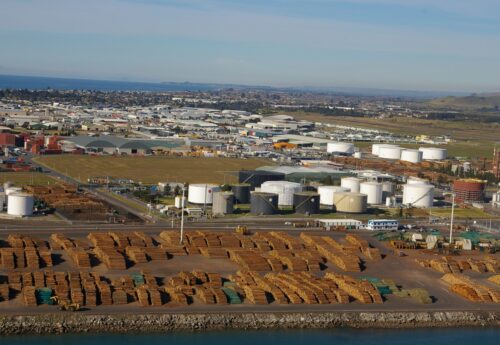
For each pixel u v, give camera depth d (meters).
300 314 82.19
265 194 143.88
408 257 112.62
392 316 84.50
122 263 95.19
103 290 82.12
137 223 125.62
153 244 109.00
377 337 80.06
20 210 124.88
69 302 79.31
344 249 112.56
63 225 120.56
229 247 109.12
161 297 83.00
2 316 75.19
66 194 145.38
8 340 72.62
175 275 93.62
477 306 90.00
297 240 115.38
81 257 95.44
